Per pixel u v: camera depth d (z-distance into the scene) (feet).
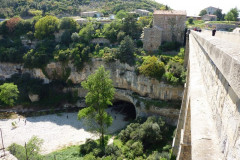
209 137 20.62
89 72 191.01
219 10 312.29
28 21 243.19
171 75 142.61
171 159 89.71
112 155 104.99
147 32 181.88
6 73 209.46
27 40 229.45
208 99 27.53
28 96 187.73
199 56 45.98
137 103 155.53
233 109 15.83
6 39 235.40
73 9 377.09
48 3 391.65
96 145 117.91
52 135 139.54
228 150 15.94
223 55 18.52
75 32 215.72
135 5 411.54
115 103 192.75
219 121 20.26
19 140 133.18
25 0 372.99
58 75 198.59
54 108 183.01
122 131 128.36
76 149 118.83
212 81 26.04
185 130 44.60
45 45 212.64
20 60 203.82
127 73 167.84
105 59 176.14
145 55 173.27
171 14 185.68
